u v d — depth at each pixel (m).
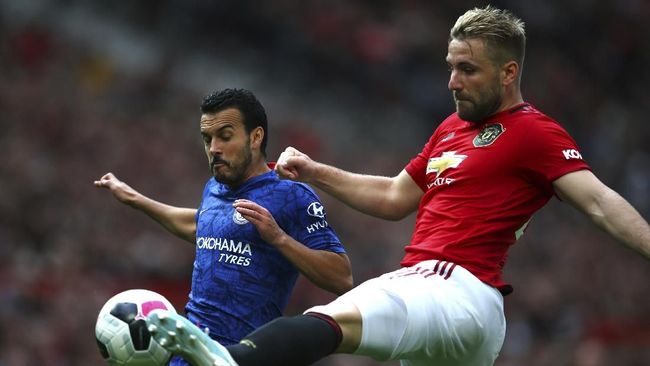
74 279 43.81
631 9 90.31
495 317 17.03
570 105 82.06
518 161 17.27
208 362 14.02
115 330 16.00
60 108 60.12
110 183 20.19
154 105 67.25
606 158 78.88
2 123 57.31
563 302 54.38
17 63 66.00
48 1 75.38
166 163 59.31
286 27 77.56
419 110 77.62
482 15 17.47
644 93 87.06
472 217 17.27
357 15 79.88
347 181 19.31
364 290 16.14
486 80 17.34
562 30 86.62
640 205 75.38
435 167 17.98
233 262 18.00
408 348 16.33
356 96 77.81
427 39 79.81
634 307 56.22
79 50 69.88
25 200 50.78
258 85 75.88
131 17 77.94
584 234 66.19
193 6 77.19
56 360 38.97
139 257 49.22
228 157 17.91
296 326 15.15
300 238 18.19
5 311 40.03
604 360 45.41
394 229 58.72
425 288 16.47
